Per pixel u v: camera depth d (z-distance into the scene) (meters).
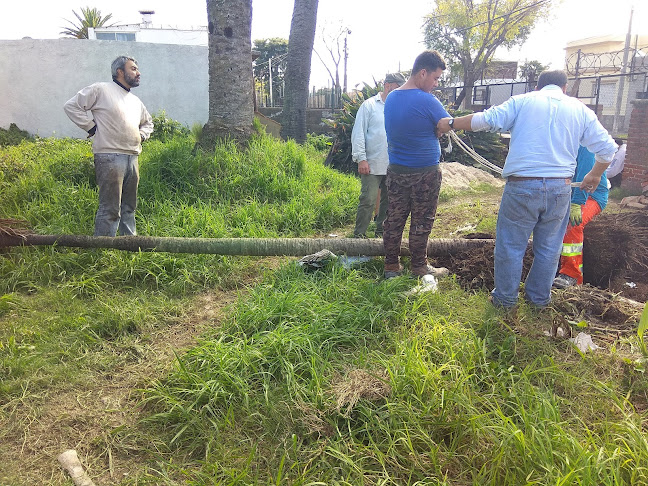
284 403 2.80
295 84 14.10
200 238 5.10
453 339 3.29
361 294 4.16
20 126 13.26
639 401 2.85
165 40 26.75
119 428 2.74
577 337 3.48
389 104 4.25
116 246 5.09
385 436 2.57
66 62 12.84
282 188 7.45
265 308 3.77
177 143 8.35
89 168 7.30
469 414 2.56
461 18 29.34
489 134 12.66
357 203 7.50
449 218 7.55
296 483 2.26
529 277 3.86
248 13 8.25
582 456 2.19
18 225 5.25
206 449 2.55
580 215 4.28
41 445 2.67
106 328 3.86
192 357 3.29
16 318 4.01
